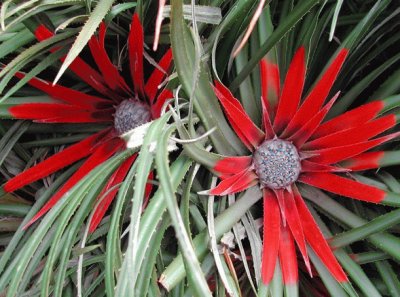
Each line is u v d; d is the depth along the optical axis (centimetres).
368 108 33
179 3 23
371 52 38
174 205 21
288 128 34
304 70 32
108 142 37
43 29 33
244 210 32
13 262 33
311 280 38
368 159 34
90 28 27
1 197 37
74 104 37
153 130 25
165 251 37
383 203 32
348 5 40
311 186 35
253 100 34
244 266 33
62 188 35
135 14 31
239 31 32
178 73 26
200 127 32
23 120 39
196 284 22
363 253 33
